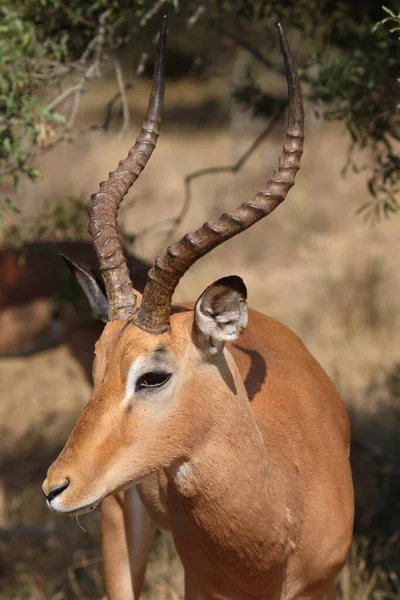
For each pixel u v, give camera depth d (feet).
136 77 49.32
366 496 57.93
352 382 74.59
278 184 28.76
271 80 122.31
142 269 61.16
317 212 125.59
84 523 60.49
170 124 200.23
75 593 53.67
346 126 45.96
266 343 39.40
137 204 135.64
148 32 57.36
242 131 168.25
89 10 45.42
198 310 28.96
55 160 148.15
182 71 187.62
